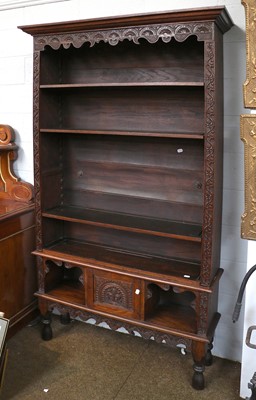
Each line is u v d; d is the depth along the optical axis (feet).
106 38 6.36
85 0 7.66
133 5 7.29
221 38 6.32
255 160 5.68
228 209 7.20
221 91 6.45
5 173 8.85
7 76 8.73
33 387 6.77
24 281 8.40
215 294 7.09
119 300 7.18
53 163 7.96
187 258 7.48
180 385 6.91
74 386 6.82
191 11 5.59
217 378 7.11
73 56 7.74
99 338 8.30
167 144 7.25
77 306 7.55
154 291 7.25
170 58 6.98
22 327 8.47
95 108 7.75
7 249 7.79
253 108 5.61
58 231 8.34
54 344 8.03
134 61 7.26
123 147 7.67
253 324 6.25
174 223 7.23
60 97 7.99
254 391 5.73
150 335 7.00
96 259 7.43
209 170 6.05
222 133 6.72
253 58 5.41
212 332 6.73
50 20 8.07
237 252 7.29
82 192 8.18
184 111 7.04
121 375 7.14
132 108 7.44
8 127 8.70
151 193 7.55
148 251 7.80
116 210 7.89
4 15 8.47
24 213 8.16
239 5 6.53
